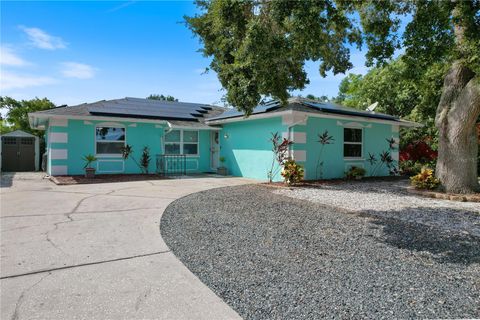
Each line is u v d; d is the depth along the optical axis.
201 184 11.07
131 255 3.86
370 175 14.32
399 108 19.36
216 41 6.89
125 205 6.96
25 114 23.95
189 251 4.05
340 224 5.51
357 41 7.78
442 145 9.15
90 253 3.89
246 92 6.24
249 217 6.00
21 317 2.38
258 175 13.20
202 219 5.80
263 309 2.59
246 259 3.79
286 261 3.73
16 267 3.40
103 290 2.88
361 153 14.05
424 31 5.39
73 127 13.05
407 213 6.50
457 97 8.73
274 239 4.61
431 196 8.64
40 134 23.36
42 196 8.05
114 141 13.98
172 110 16.77
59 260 3.63
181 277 3.22
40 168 19.00
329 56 8.18
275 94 6.51
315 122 12.31
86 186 10.14
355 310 2.58
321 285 3.07
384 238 4.69
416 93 17.89
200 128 14.89
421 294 2.88
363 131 14.11
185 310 2.55
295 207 7.03
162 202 7.38
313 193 9.21
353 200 8.06
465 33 5.83
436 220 5.88
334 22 5.61
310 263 3.67
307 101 13.83
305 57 6.94
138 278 3.17
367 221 5.76
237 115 13.26
